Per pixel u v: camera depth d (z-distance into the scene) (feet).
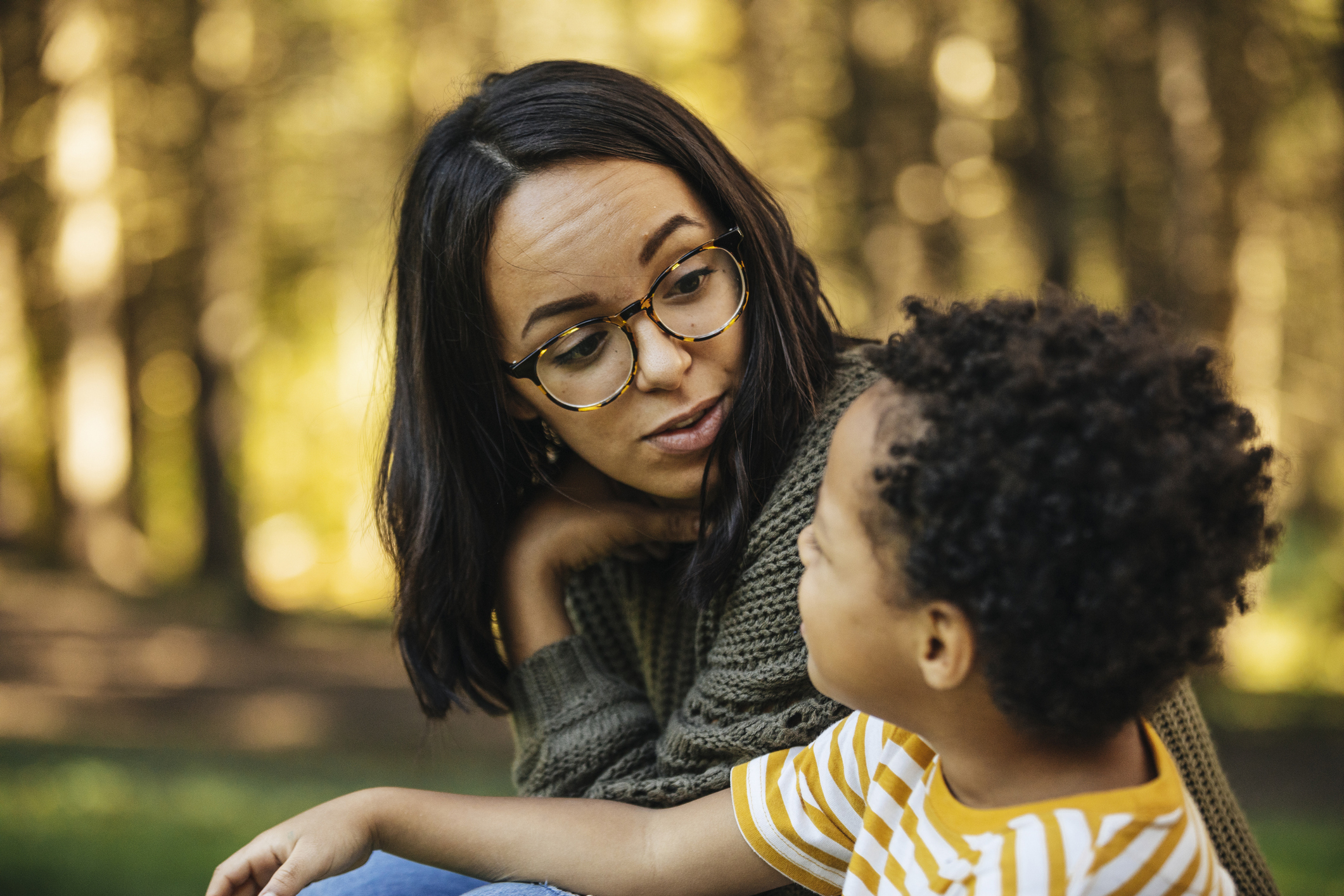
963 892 3.03
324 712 29.30
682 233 4.20
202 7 38.65
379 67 43.19
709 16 36.70
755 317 4.38
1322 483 36.99
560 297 4.17
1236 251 30.99
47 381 48.47
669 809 4.05
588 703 4.48
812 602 3.31
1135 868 2.90
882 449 3.10
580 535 4.76
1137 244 32.86
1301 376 38.55
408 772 23.59
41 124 45.44
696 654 4.58
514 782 4.70
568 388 4.31
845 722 3.83
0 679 30.50
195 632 37.55
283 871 3.84
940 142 36.55
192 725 27.45
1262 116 27.89
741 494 4.26
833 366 4.69
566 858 3.98
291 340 56.24
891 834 3.53
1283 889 13.78
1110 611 2.81
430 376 4.63
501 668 4.90
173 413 55.67
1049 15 31.04
